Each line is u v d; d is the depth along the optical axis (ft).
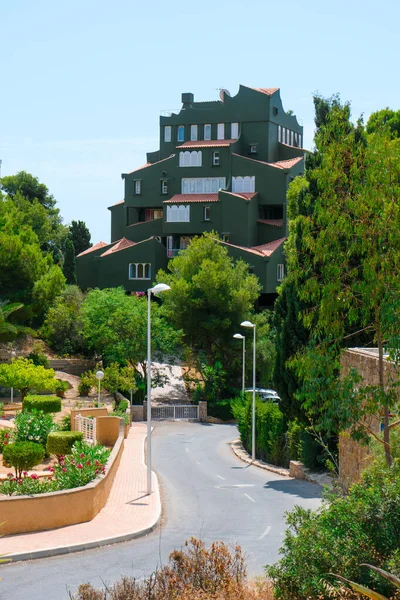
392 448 54.29
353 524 35.47
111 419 137.49
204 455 140.97
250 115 289.12
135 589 36.88
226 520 78.95
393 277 52.31
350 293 54.85
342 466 90.12
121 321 208.13
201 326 221.87
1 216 213.05
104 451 98.94
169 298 223.92
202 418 207.00
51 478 81.20
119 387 197.88
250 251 251.19
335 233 54.60
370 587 33.50
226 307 219.61
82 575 56.70
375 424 74.33
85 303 219.82
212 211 268.41
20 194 304.09
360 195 54.03
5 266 193.16
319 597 33.63
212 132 293.84
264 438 133.18
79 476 79.87
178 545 66.95
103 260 269.03
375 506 35.73
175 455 139.23
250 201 265.13
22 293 197.06
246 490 100.17
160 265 268.00
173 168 284.00
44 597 50.70
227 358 226.58
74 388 208.33
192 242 233.55
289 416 119.85
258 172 273.54
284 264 260.62
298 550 35.60
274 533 71.61
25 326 203.82
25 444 87.40
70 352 229.45
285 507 86.53
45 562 60.80
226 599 35.12
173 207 272.72
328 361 54.44
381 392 52.01
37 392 176.04
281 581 35.96
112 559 61.77
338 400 53.31
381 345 53.72
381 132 58.80
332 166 55.98
